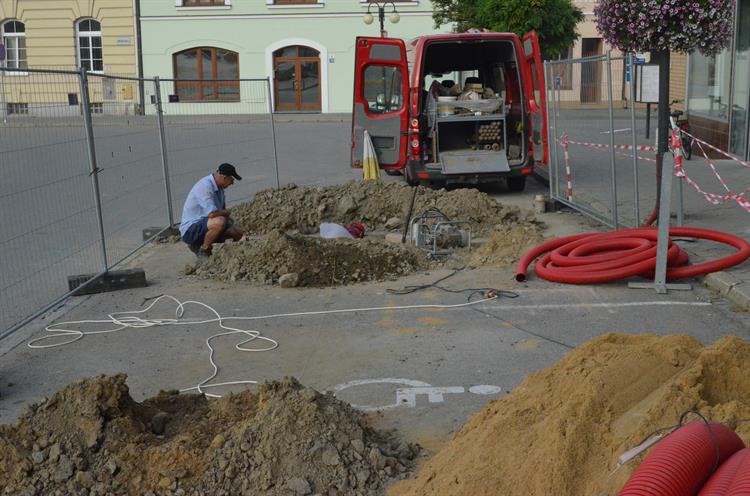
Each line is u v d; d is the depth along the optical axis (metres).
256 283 8.73
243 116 15.73
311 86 34.78
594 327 6.96
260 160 19.30
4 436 4.41
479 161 14.12
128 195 14.64
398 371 6.12
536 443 3.82
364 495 4.10
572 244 8.84
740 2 16.02
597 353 4.62
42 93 8.33
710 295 7.77
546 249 8.99
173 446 4.40
